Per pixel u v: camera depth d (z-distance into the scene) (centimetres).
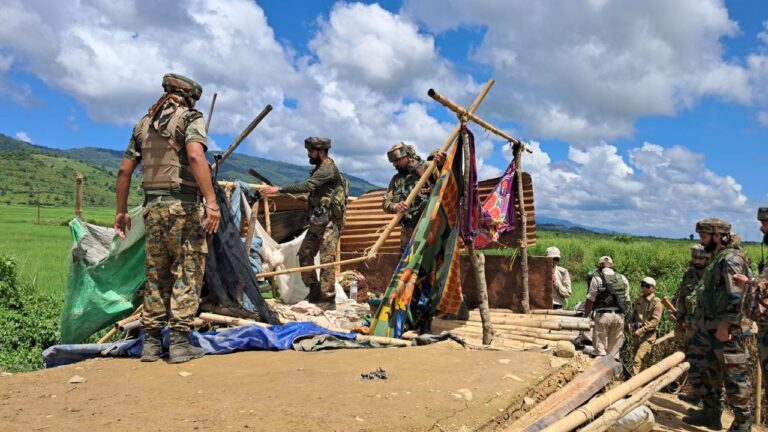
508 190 920
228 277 601
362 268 1034
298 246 898
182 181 453
